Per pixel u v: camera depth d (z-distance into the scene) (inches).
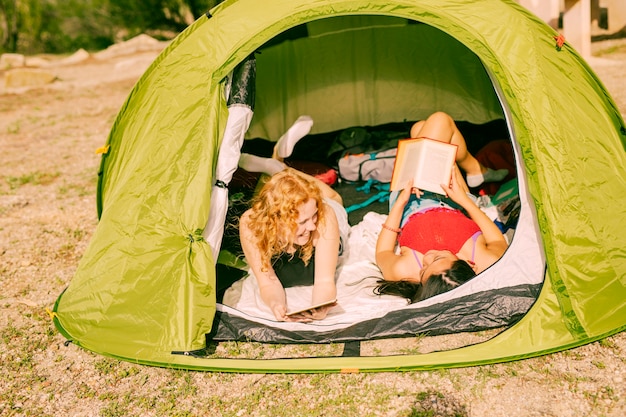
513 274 127.4
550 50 132.2
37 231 202.4
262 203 131.8
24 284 168.4
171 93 134.6
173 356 124.4
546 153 127.0
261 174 170.1
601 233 128.3
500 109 198.7
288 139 171.8
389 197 169.0
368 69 206.5
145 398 118.7
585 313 119.7
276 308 128.8
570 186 127.8
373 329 124.8
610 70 318.0
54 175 260.1
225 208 134.2
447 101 206.5
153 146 134.3
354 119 212.5
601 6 517.7
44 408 119.3
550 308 120.8
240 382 120.6
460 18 128.3
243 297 138.7
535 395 109.6
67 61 639.8
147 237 131.5
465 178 174.1
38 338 141.5
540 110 127.6
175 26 776.3
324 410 111.1
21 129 343.9
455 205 151.6
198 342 124.4
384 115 211.9
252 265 134.4
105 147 149.6
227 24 132.1
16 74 476.4
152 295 129.2
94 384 124.5
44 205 225.6
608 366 114.6
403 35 200.2
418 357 117.2
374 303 131.7
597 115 137.2
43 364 132.3
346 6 129.6
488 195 168.6
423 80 205.8
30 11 815.1
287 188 128.0
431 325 123.8
